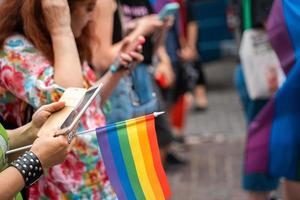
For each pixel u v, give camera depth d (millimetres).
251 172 4391
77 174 3088
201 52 12211
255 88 4969
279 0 4117
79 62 3059
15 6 3109
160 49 6266
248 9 4922
